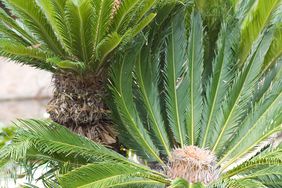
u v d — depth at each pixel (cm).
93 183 241
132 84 322
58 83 303
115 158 284
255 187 243
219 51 320
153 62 320
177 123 319
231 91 319
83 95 299
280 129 294
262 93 328
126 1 273
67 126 303
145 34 304
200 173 281
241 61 332
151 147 304
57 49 294
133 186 267
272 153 265
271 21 327
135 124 303
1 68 863
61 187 242
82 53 288
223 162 305
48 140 262
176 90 325
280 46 323
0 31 297
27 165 272
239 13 341
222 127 317
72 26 275
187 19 340
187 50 332
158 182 275
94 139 303
